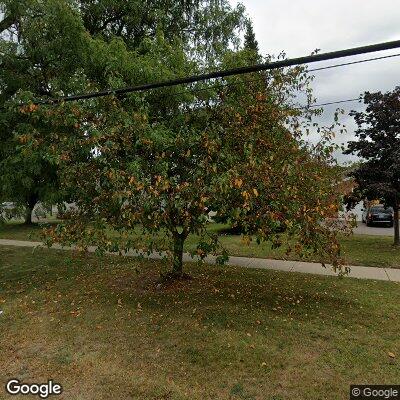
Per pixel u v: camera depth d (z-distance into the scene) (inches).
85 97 261.1
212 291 323.3
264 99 287.3
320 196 269.7
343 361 205.6
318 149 297.9
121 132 277.1
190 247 520.1
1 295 333.4
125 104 320.5
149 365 205.3
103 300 305.9
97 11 473.4
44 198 354.3
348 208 575.2
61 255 502.6
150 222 253.9
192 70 357.1
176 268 355.3
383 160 551.5
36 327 258.5
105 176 266.2
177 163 288.7
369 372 194.9
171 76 335.0
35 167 336.8
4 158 368.2
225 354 214.1
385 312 276.8
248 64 321.1
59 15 357.4
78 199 297.6
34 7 365.7
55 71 378.3
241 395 177.8
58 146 291.9
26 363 211.8
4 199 383.6
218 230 695.7
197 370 199.6
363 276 386.9
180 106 346.0
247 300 301.9
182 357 212.5
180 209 239.3
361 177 561.3
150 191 238.2
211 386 185.5
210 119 308.5
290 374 194.1
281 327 248.7
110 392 182.1
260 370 198.1
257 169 241.3
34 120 334.3
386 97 550.6
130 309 283.6
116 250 273.9
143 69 341.4
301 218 245.3
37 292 337.1
